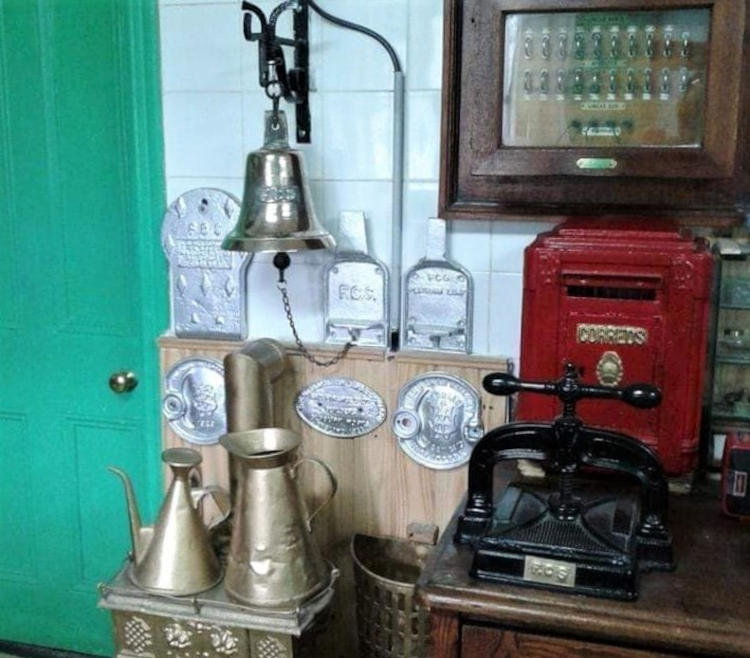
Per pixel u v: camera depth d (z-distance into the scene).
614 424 1.63
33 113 2.12
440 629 1.36
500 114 1.76
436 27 1.82
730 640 1.23
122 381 2.17
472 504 1.48
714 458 1.75
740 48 1.62
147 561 1.73
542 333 1.63
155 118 1.99
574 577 1.32
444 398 1.92
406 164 1.88
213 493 1.84
